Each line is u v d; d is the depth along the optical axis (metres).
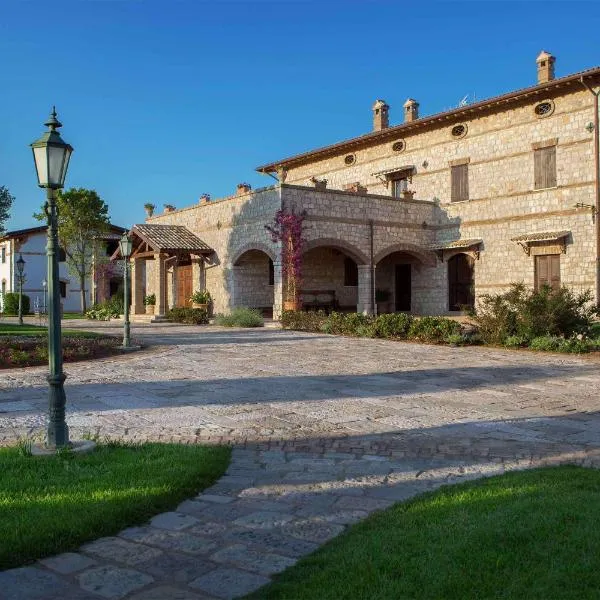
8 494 4.85
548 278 24.59
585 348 15.25
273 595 3.39
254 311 25.67
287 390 10.11
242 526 4.49
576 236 23.56
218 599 3.46
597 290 22.81
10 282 46.25
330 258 29.70
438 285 28.53
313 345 17.16
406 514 4.55
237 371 12.14
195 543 4.19
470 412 8.51
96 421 7.86
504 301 17.66
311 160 34.31
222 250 28.12
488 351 15.77
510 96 24.83
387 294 30.95
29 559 3.90
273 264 27.67
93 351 14.77
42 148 6.32
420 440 7.04
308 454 6.48
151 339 18.84
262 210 25.61
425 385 10.66
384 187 30.44
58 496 4.82
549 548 3.75
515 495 4.85
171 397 9.45
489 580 3.38
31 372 11.76
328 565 3.70
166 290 29.33
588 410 8.66
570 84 23.44
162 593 3.53
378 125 31.81
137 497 4.81
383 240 27.20
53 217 6.44
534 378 11.46
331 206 25.73
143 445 6.54
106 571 3.78
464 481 5.52
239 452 6.54
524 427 7.66
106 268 43.62
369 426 7.69
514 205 25.56
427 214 28.52
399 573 3.52
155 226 29.72
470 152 27.12
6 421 7.80
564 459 6.25
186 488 5.18
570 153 23.75
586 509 4.39
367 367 12.79
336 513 4.76
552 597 3.20
